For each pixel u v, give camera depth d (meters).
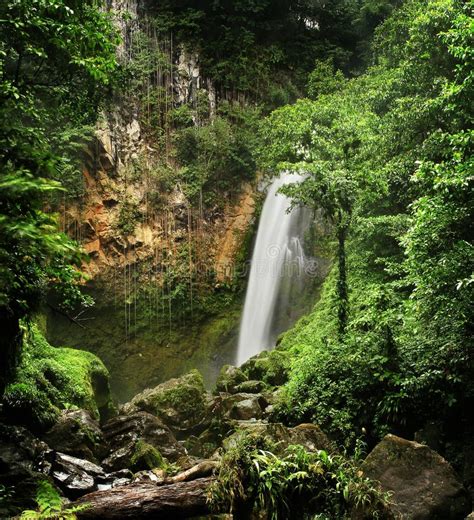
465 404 8.15
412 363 8.99
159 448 10.59
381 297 10.10
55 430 9.45
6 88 6.22
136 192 23.59
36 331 13.61
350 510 5.20
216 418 12.84
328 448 6.64
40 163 5.01
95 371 14.44
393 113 13.05
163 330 22.89
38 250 4.36
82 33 7.91
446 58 12.77
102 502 5.96
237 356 23.12
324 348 11.38
